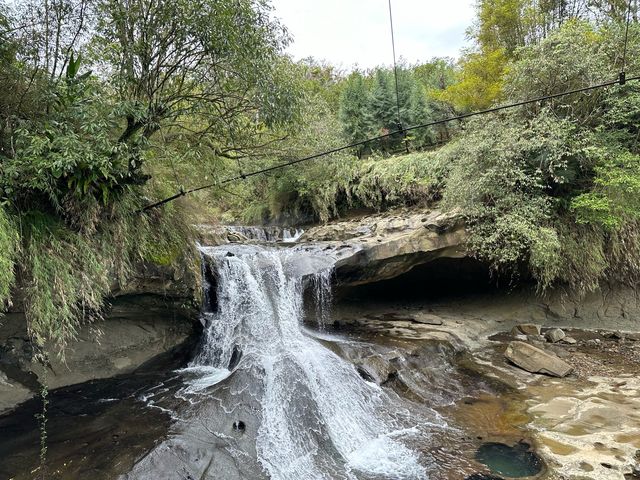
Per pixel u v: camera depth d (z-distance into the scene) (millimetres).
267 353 6297
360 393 5699
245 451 4383
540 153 8023
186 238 6887
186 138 7305
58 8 4863
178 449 4066
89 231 4609
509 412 5566
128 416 4832
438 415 5559
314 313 8516
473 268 9719
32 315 4227
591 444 4664
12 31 4531
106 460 3941
